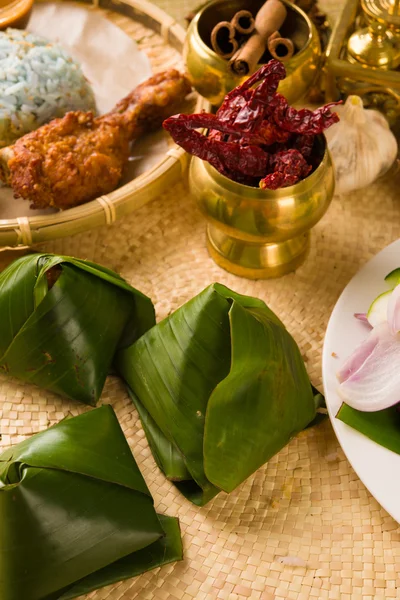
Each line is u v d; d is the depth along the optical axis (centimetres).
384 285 66
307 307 69
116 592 59
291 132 65
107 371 65
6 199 72
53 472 58
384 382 62
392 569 60
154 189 70
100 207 68
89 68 80
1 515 57
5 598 58
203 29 74
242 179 66
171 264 71
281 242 68
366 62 73
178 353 62
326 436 64
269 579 60
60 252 72
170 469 62
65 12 82
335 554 60
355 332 65
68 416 65
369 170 72
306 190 65
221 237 70
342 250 72
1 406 65
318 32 78
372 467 60
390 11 71
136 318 66
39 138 69
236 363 59
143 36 81
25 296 63
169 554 60
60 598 58
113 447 61
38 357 63
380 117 72
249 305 63
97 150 70
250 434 61
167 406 62
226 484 60
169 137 75
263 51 71
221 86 72
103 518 59
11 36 76
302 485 63
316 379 67
